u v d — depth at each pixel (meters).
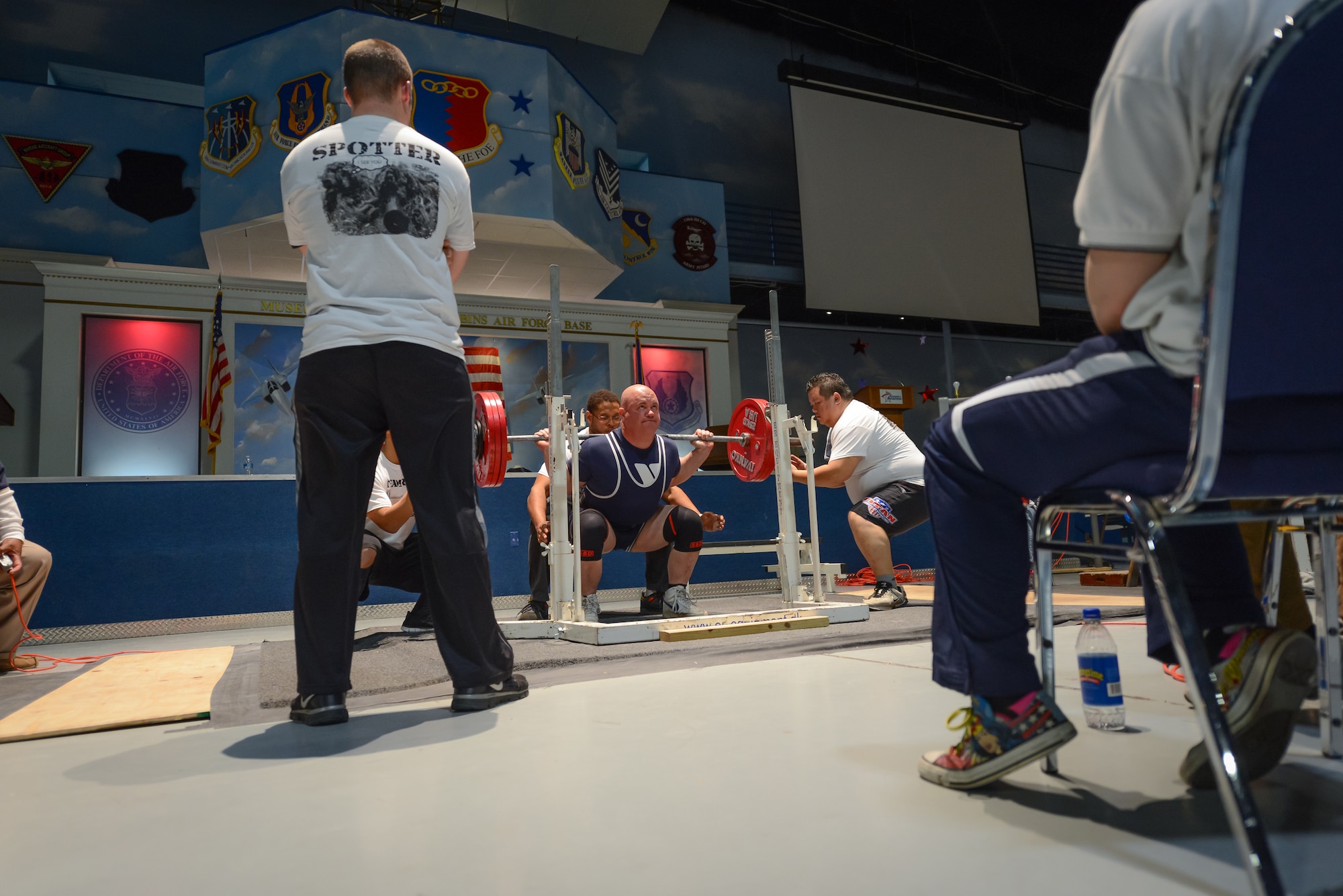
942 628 1.07
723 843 0.90
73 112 10.10
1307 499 0.89
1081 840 0.87
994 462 1.01
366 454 1.71
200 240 10.53
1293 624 1.73
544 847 0.91
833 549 6.04
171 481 4.58
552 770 1.24
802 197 12.19
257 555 4.70
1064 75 17.08
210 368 9.71
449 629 1.79
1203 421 0.71
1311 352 0.72
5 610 2.90
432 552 1.76
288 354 10.39
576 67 13.59
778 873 0.81
